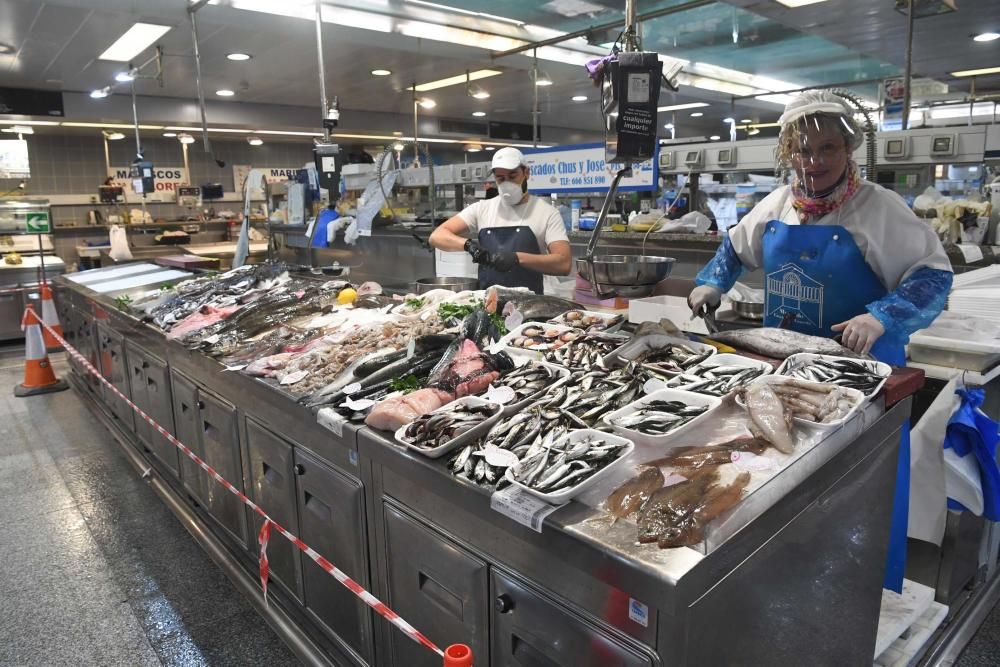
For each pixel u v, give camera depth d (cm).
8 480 362
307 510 206
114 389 401
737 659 119
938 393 220
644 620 107
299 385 206
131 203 1081
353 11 533
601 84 173
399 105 989
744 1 477
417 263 526
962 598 240
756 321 284
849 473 144
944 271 187
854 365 161
